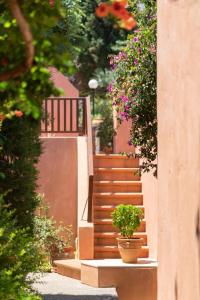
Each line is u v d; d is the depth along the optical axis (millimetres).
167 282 10195
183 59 9148
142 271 15906
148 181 19078
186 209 8984
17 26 4695
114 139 23438
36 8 4832
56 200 20484
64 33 14711
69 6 14758
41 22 4691
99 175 20531
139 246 16656
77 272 16875
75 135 24344
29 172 13219
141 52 15648
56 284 15898
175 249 9641
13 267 9391
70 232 20125
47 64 4645
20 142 13062
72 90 25203
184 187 9094
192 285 8633
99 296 14195
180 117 9320
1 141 12648
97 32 36281
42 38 4633
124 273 15836
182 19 9188
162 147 10508
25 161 13172
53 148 20656
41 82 4699
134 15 15969
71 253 19312
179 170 9391
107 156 20922
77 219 19969
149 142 16141
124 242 16656
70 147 20703
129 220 16906
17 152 13117
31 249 10258
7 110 5105
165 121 10281
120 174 20594
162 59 10461
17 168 13031
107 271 15750
